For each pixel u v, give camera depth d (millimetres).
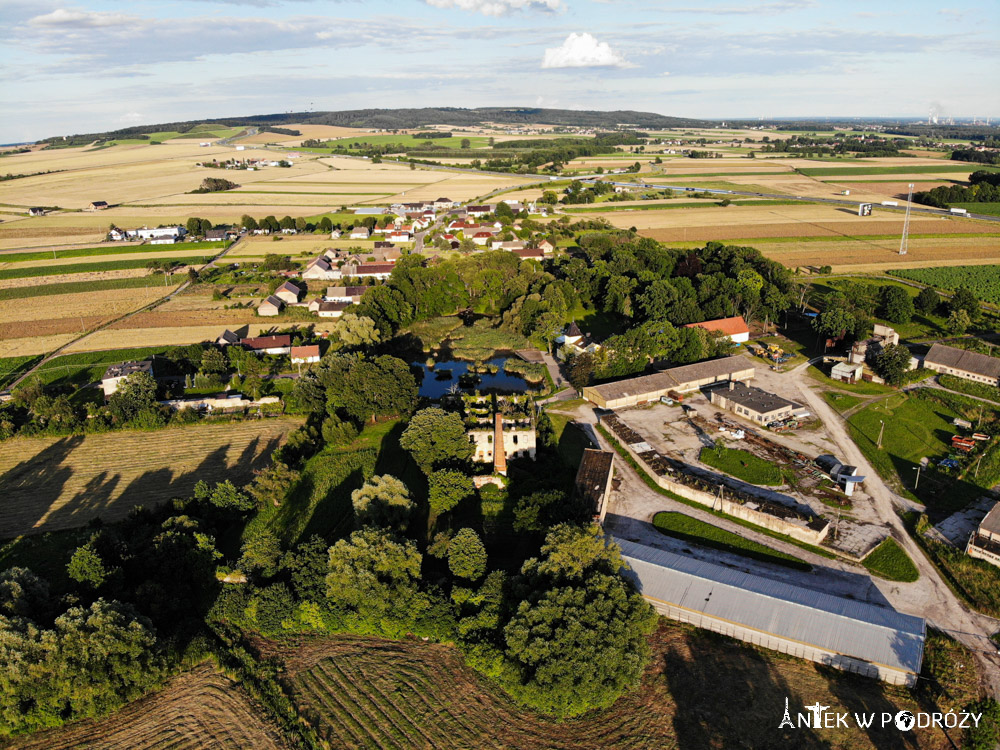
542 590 73938
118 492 107562
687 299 186500
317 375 139500
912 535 94312
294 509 102625
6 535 96750
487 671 69688
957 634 76062
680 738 63812
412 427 111938
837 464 111688
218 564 87625
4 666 64562
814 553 90938
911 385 143375
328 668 72812
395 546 79562
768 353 163375
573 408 137750
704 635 77000
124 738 64812
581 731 64938
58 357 165250
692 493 104312
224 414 134625
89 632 68312
